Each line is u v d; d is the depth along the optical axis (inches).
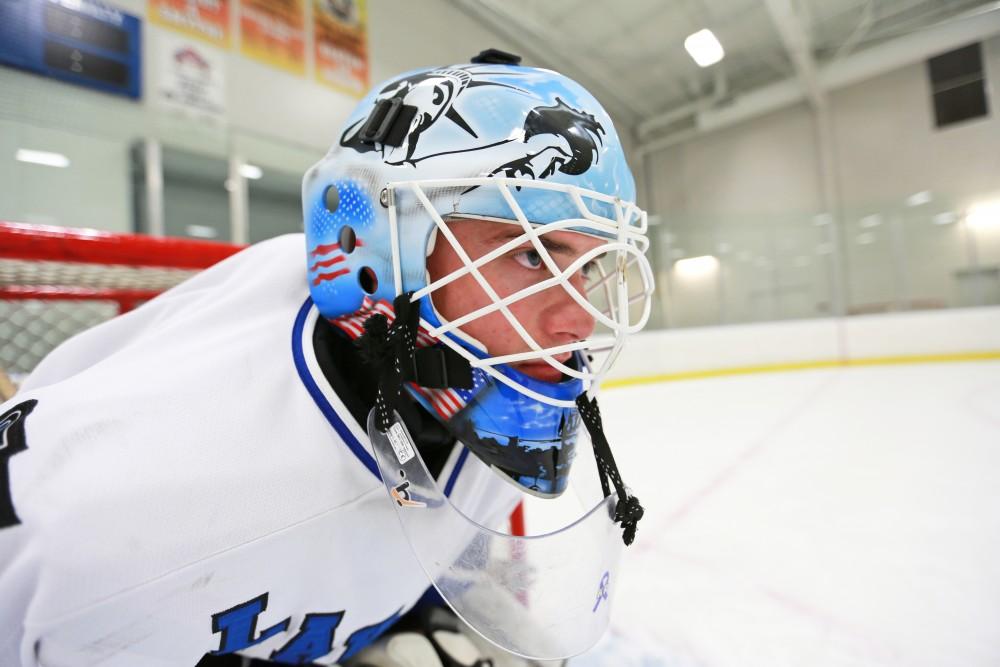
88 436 11.9
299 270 19.7
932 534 47.3
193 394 13.3
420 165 15.0
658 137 352.5
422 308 15.5
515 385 15.3
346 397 15.1
